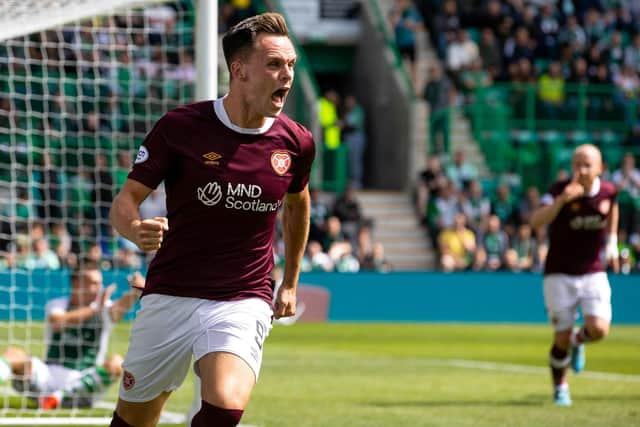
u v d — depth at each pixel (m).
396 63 62.50
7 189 40.62
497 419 18.98
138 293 18.86
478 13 62.09
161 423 18.09
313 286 48.19
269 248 10.87
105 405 20.23
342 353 33.75
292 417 19.05
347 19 69.81
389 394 22.89
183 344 10.51
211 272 10.53
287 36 10.33
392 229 57.38
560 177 52.88
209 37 16.20
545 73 61.06
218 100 10.59
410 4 65.19
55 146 41.81
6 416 18.67
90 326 19.52
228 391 9.98
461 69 59.09
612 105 58.28
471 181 54.19
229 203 10.45
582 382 25.73
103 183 41.59
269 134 10.62
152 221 9.56
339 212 54.00
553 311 21.19
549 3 64.88
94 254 21.23
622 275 50.69
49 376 19.25
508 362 31.19
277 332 42.47
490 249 51.03
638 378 26.75
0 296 37.47
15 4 17.83
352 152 60.78
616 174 54.78
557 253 21.17
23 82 41.09
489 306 49.81
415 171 59.88
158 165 10.42
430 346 36.81
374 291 48.88
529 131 57.72
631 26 65.50
